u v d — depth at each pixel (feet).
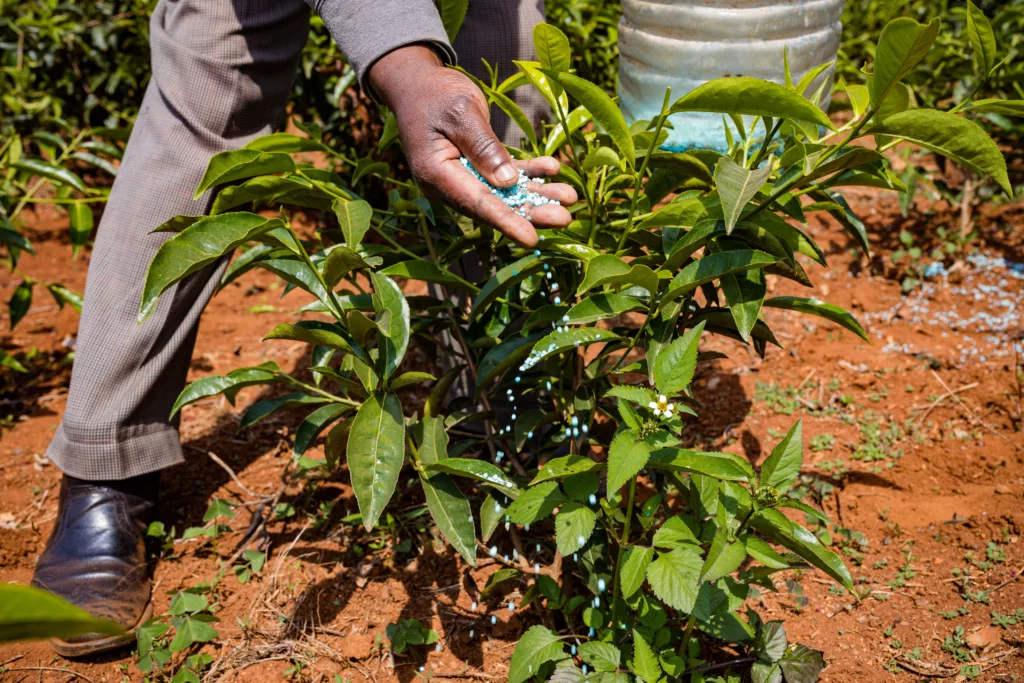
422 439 5.59
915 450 8.24
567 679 5.07
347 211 5.21
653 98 8.41
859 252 12.02
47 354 10.79
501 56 6.93
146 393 6.82
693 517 5.44
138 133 6.88
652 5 8.04
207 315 11.50
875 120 4.47
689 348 4.64
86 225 9.86
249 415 6.34
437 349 7.44
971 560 6.92
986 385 9.04
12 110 13.75
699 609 4.98
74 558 6.63
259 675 6.23
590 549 5.62
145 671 6.21
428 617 6.59
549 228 4.94
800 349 9.93
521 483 5.68
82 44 13.82
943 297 10.84
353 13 5.22
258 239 5.05
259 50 6.66
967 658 6.04
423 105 4.84
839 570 4.50
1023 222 12.64
